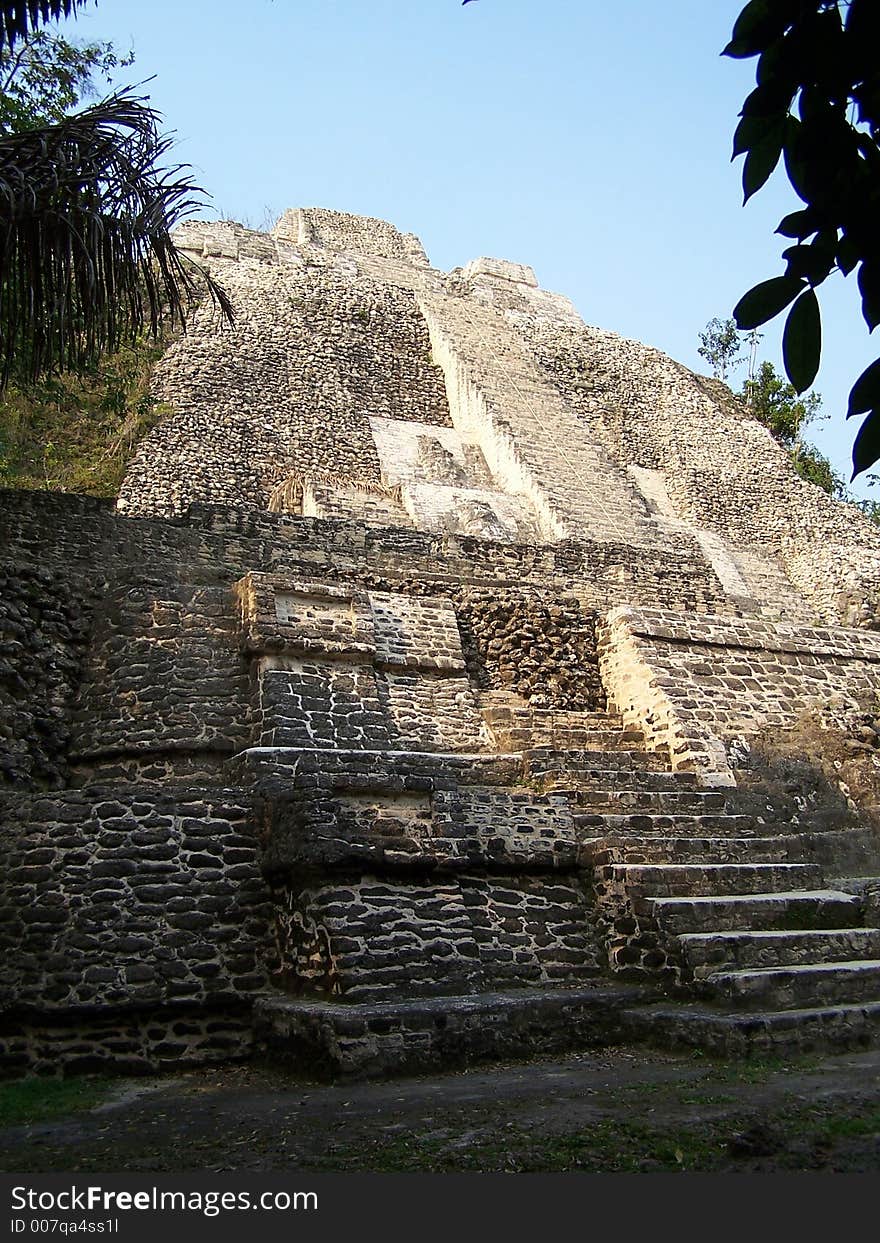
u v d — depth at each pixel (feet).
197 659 34.01
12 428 60.75
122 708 32.60
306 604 35.96
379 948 22.66
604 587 53.11
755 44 9.45
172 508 59.21
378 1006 21.13
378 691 35.99
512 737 36.42
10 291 21.07
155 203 21.39
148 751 31.71
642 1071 19.44
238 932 24.57
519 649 41.50
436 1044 20.47
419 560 48.83
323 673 34.78
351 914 22.93
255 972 24.27
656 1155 13.84
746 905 25.18
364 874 23.81
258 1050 23.07
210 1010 23.58
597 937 25.86
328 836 23.56
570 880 26.76
